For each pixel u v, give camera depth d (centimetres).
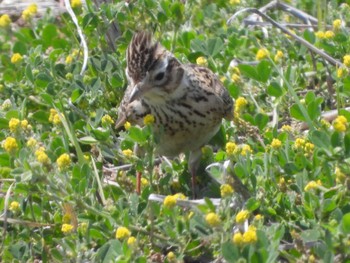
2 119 1330
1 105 1417
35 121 1382
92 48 1507
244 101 1302
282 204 1094
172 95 1205
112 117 1377
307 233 984
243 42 1525
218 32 1590
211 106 1230
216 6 1675
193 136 1237
